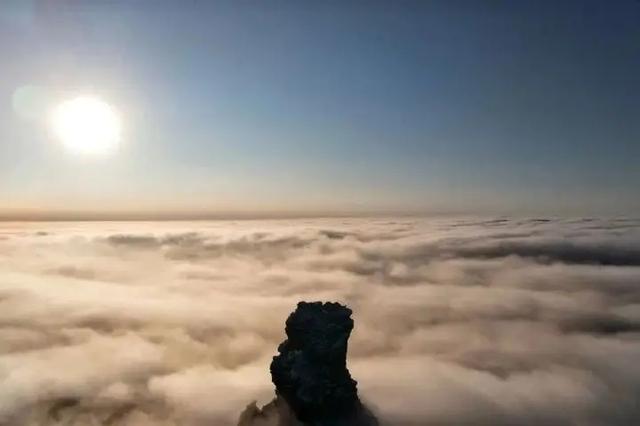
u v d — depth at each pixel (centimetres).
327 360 3606
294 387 3588
